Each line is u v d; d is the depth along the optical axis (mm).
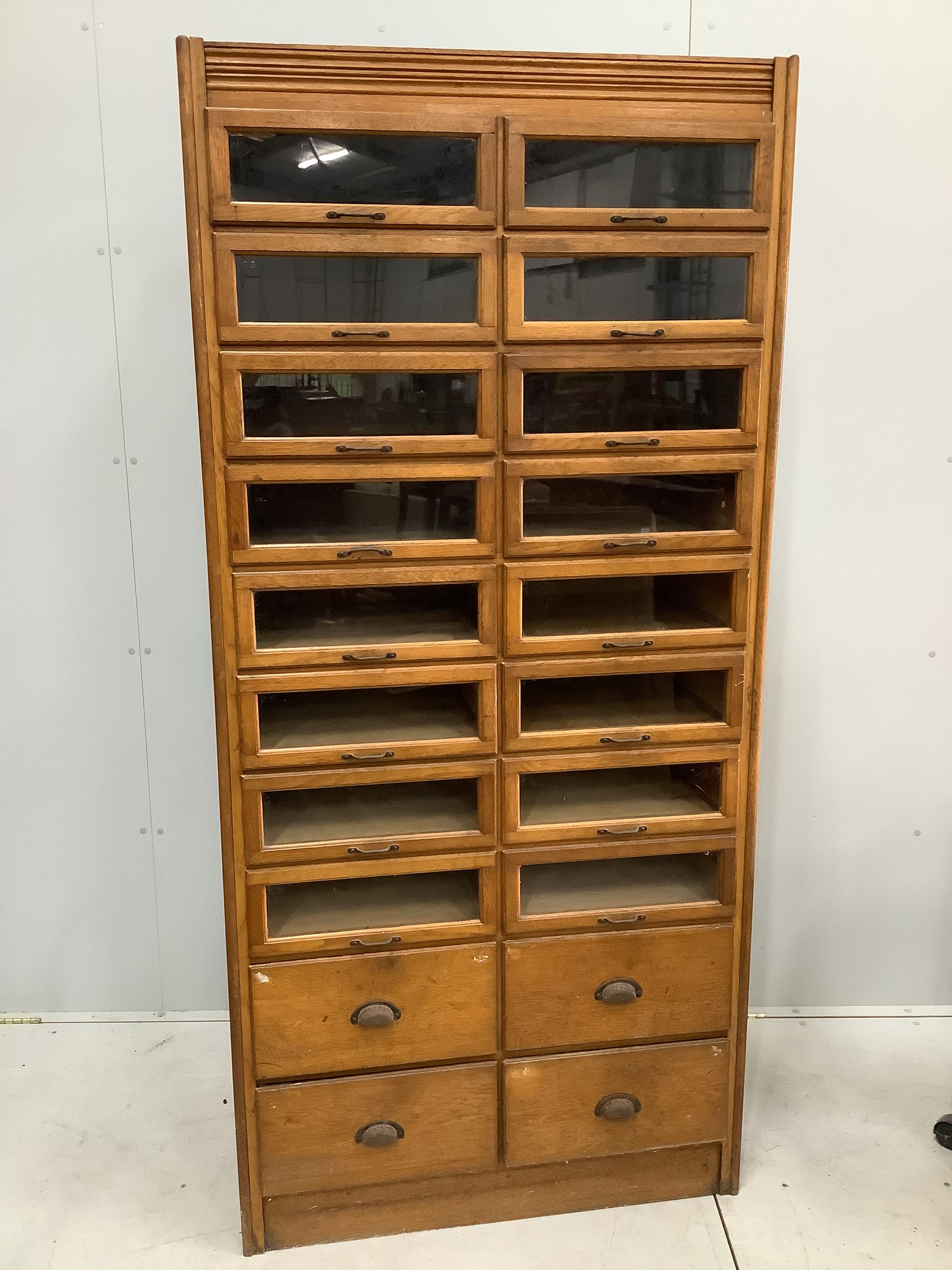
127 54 1935
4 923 2285
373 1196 1758
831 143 2047
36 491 2096
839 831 2350
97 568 2141
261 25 1939
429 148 1468
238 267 1456
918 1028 2344
